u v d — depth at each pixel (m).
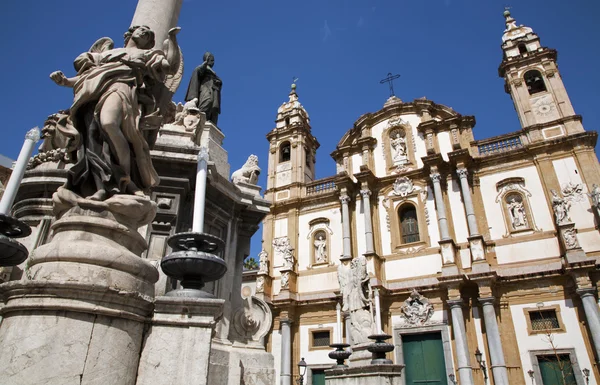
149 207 3.36
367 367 7.77
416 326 21.28
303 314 24.70
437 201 23.27
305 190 29.14
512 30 27.84
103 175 3.31
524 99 24.59
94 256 2.78
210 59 8.61
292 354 23.97
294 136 31.86
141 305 2.77
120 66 3.53
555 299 19.27
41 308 2.48
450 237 22.27
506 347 19.23
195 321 2.80
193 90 8.19
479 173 23.70
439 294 21.48
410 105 27.66
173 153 5.60
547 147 22.28
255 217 7.23
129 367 2.60
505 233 21.75
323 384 22.45
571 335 18.38
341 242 25.80
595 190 19.91
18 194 5.61
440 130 26.11
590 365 17.56
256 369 5.35
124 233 3.13
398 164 26.47
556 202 20.52
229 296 6.25
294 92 35.41
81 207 3.14
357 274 10.81
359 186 26.38
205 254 3.08
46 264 2.73
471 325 20.16
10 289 2.54
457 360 19.50
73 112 3.42
